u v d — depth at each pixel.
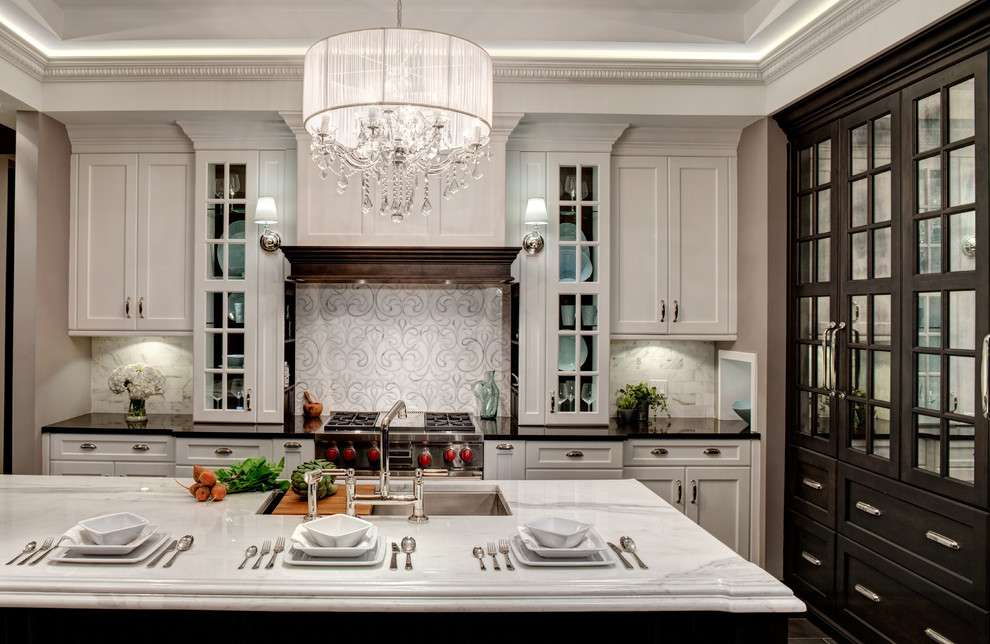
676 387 4.67
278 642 1.88
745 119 4.09
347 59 2.29
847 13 3.21
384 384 4.54
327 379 4.52
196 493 2.56
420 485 2.37
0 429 4.76
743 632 1.84
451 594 1.79
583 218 4.26
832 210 3.60
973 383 2.62
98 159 4.25
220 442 3.89
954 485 2.69
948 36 2.68
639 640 1.92
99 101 3.93
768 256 4.03
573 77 3.94
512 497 2.66
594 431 4.09
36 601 1.76
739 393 4.61
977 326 2.59
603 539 2.19
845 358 3.47
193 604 1.77
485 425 4.22
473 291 4.56
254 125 4.12
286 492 2.75
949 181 2.75
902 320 3.02
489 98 2.47
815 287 3.76
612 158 4.33
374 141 2.43
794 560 3.97
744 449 4.07
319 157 2.52
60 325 4.18
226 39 3.82
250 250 4.14
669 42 3.90
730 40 3.91
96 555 1.96
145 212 4.24
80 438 3.97
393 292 4.54
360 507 2.61
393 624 1.89
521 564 1.94
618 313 4.33
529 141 4.21
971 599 2.60
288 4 3.75
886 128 3.18
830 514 3.59
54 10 3.71
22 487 2.72
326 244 4.01
